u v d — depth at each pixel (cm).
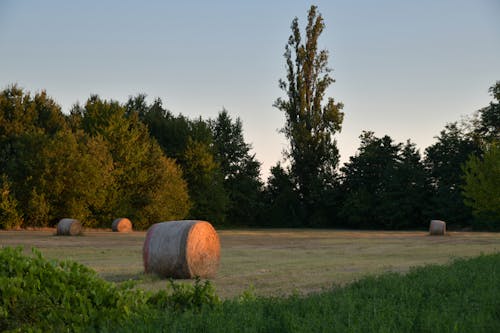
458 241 3462
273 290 1109
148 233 1488
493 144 5512
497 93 6644
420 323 584
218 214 6612
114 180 5166
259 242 3359
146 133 5950
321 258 2059
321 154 7112
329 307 675
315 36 7012
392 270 1543
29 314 500
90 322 534
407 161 7144
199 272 1450
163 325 538
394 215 6769
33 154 4559
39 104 5522
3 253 551
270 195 7881
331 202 7350
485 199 5353
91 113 5597
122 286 625
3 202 4200
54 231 4206
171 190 5516
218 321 546
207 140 6756
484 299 748
